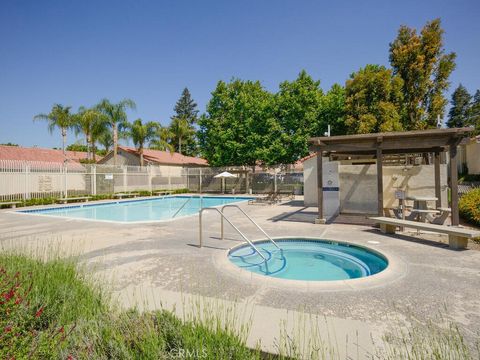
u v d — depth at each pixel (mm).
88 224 10414
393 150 11555
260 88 33812
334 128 25578
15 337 2023
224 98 30422
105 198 21141
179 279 4605
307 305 3602
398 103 23641
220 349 2059
